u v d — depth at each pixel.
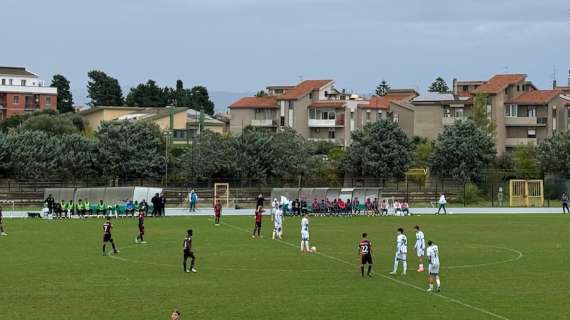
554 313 40.25
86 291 45.91
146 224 89.62
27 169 129.62
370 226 90.50
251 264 57.75
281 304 42.28
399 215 108.19
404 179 149.38
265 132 144.62
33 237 74.50
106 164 134.25
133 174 134.75
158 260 59.41
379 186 147.25
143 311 40.28
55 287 47.22
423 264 58.31
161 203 101.88
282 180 139.00
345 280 50.53
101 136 135.12
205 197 125.75
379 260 60.38
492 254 64.88
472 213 113.12
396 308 41.31
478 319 38.75
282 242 72.44
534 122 180.25
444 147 148.62
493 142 150.00
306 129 194.88
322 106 193.12
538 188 132.62
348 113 192.25
